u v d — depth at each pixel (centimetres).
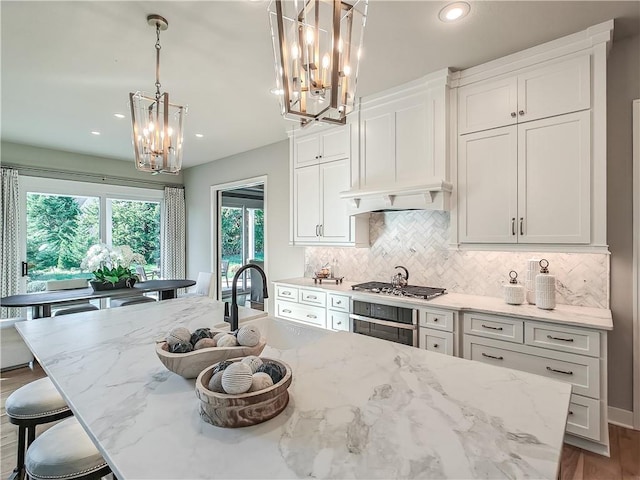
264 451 79
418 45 236
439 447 80
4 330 344
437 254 325
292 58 118
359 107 334
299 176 402
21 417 158
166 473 71
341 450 79
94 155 554
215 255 604
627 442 223
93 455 123
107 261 441
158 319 211
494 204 260
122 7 198
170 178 652
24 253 486
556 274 263
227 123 399
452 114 279
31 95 320
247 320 209
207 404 88
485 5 195
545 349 223
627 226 239
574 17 207
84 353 150
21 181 482
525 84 245
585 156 223
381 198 311
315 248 436
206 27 216
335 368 129
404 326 281
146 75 281
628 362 239
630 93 237
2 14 202
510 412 97
